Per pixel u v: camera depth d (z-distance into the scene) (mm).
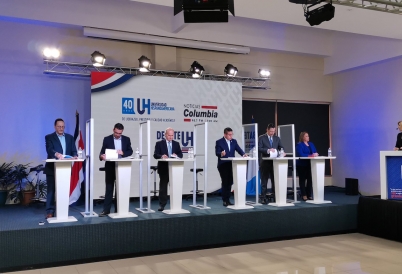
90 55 8750
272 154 6758
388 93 9555
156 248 5492
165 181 6324
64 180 5348
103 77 8188
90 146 5770
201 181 8789
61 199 5336
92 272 4652
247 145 8242
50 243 4910
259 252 5602
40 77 8375
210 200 7926
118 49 9031
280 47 10195
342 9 6781
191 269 4758
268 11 6957
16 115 8156
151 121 8531
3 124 8039
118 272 4648
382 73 9719
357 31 7973
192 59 9719
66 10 8094
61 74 8359
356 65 10141
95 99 8094
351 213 7000
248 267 4828
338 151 11133
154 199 8375
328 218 6766
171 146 6379
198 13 5152
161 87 8680
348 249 5766
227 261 5117
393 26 7645
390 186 6531
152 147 8492
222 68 10047
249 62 10383
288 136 8086
